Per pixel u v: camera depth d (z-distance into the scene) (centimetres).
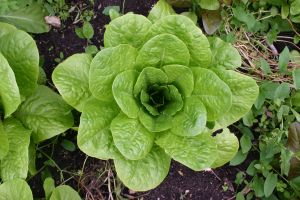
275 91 80
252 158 87
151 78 69
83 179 82
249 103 69
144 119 69
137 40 68
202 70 67
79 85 69
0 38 70
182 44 65
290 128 81
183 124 68
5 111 68
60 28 84
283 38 90
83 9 85
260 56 88
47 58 84
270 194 82
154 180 69
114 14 73
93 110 67
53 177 82
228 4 84
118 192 82
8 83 64
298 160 81
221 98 66
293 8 84
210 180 86
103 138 67
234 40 85
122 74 65
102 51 63
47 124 72
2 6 77
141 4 87
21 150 69
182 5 83
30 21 81
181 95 70
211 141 68
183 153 67
